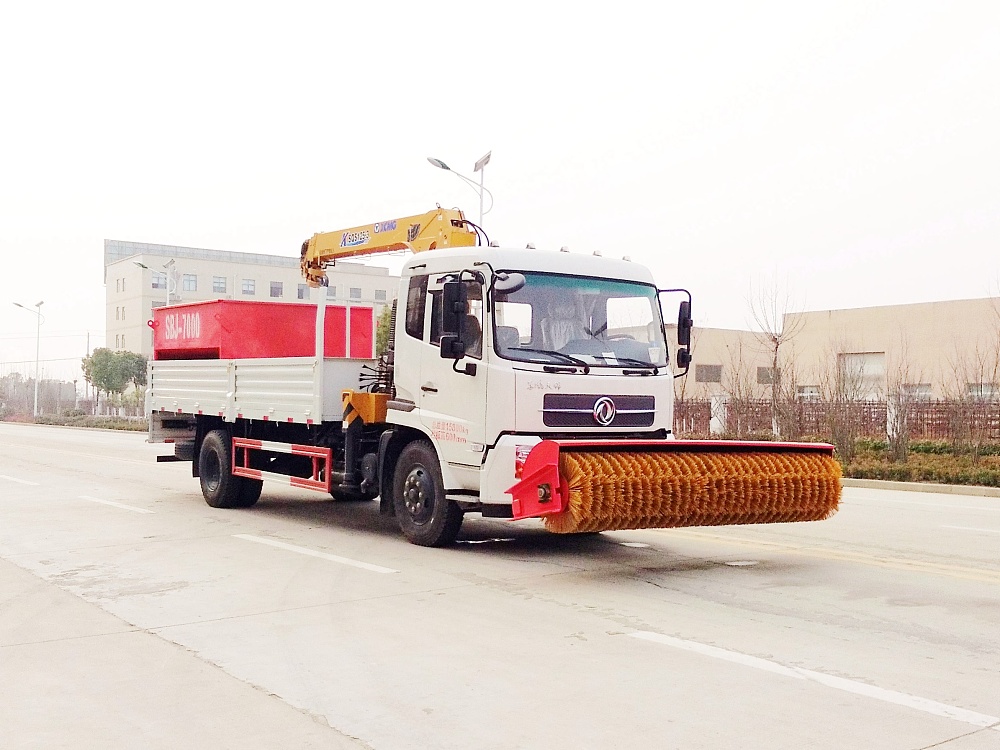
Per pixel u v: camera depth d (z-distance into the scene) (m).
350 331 13.33
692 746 4.20
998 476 16.66
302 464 11.73
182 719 4.62
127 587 7.71
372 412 10.09
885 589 7.55
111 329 86.31
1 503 13.68
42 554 9.34
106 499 14.22
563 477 7.65
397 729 4.45
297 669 5.40
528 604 6.98
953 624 6.38
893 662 5.48
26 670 5.45
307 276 13.20
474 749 4.19
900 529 11.22
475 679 5.18
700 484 7.96
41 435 39.38
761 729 4.40
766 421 24.05
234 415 12.41
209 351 13.29
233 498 12.93
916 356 33.97
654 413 9.12
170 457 13.99
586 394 8.66
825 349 33.00
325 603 7.06
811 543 10.02
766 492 8.36
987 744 4.22
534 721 4.52
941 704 4.75
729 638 6.01
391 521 11.79
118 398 66.00
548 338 8.73
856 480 18.06
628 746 4.20
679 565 8.62
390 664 5.47
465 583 7.77
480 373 8.61
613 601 7.08
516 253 8.84
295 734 4.40
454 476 9.02
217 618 6.63
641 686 5.04
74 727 4.53
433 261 9.37
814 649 5.75
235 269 82.19
